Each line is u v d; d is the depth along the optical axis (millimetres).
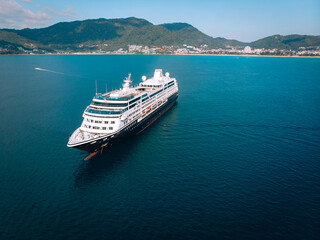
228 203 43000
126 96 76562
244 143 69438
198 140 71750
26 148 64875
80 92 137875
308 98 129000
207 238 35375
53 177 51438
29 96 125750
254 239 35188
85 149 58438
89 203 43031
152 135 75938
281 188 47406
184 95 139000
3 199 43906
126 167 55781
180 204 42750
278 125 84812
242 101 122938
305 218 39344
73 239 35188
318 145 67812
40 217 39562
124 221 38750
